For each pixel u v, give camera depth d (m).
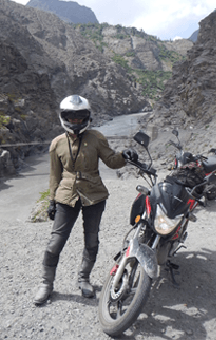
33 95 90.00
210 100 42.81
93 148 2.86
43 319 2.87
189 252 4.29
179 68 64.31
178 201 2.69
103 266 3.90
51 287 3.15
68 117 2.69
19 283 3.51
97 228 3.05
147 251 2.53
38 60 176.00
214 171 3.23
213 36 50.75
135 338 2.62
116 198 7.54
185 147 35.53
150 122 54.97
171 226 2.58
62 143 2.87
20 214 29.70
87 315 2.92
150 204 2.74
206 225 5.38
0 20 177.00
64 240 2.97
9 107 69.81
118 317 2.59
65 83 181.50
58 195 2.91
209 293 3.29
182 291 3.33
